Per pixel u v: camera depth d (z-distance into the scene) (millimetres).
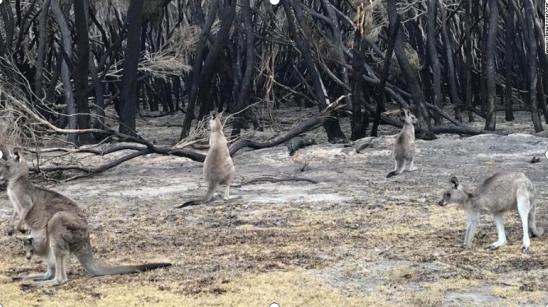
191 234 11477
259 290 8516
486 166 17188
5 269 9578
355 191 14820
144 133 27188
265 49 30500
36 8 26516
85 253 8852
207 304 8055
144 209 13523
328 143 21500
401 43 21984
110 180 17016
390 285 8719
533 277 8945
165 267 9484
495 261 9609
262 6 30750
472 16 32750
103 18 34469
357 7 21812
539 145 19094
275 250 10352
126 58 21891
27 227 8883
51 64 30672
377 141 20562
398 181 15836
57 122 24625
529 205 10086
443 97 37750
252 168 18250
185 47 27000
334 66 28500
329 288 8617
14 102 18109
